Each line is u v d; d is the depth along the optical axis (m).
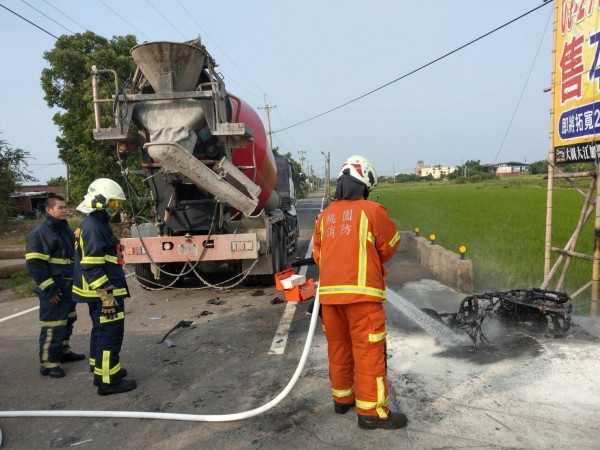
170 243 7.66
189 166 6.83
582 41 5.34
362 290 3.17
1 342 6.05
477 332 4.64
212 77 7.03
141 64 6.80
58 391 4.34
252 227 7.92
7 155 26.55
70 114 21.70
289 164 13.05
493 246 10.36
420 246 10.20
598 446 2.94
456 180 91.56
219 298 7.89
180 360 4.99
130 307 7.55
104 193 4.09
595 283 5.35
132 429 3.53
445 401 3.61
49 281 4.60
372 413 3.26
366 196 3.60
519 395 3.63
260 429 3.40
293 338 5.48
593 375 3.88
